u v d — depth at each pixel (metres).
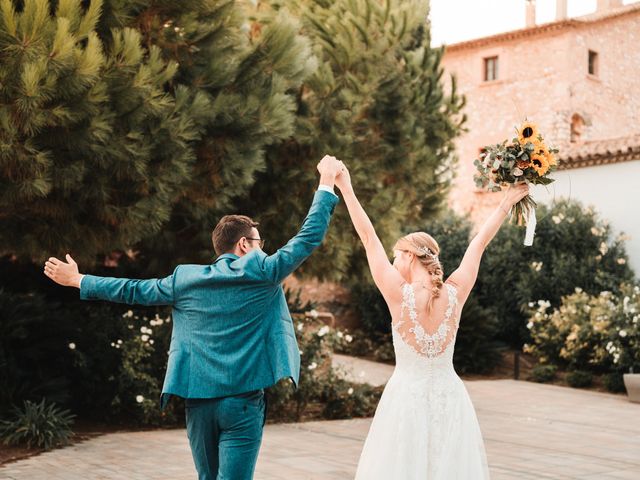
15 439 6.89
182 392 3.08
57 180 5.80
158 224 6.76
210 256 8.40
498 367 15.91
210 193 7.37
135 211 6.36
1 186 5.68
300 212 8.76
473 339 15.37
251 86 7.11
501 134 24.12
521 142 3.52
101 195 6.25
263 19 8.19
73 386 8.79
